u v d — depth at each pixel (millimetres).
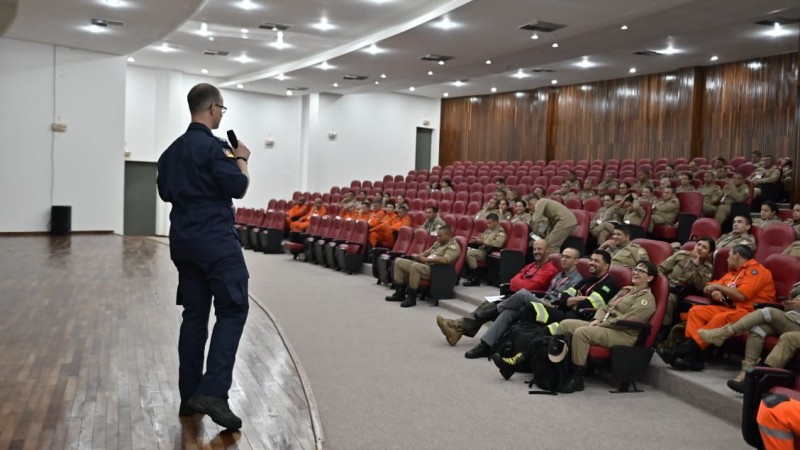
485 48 9625
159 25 9086
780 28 8805
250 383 3264
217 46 11172
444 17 7957
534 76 13070
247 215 11883
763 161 8516
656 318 3623
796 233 4629
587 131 13500
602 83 13219
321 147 15109
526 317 4043
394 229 8055
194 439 2424
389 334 4859
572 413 3232
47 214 10742
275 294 6473
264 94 15039
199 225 2465
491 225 6621
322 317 5395
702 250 4117
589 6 7348
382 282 7215
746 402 2434
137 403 2811
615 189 8508
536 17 7863
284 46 11016
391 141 16031
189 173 2467
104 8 8336
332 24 9453
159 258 8141
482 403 3348
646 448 2799
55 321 4434
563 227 6273
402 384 3633
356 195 11055
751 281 3641
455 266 6098
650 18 7789
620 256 4684
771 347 3250
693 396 3408
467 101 16156
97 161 11109
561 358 3494
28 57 10422
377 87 13789
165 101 13461
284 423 2666
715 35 9273
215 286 2494
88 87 10961
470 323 4516
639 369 3594
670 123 11938
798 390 2410
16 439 2373
